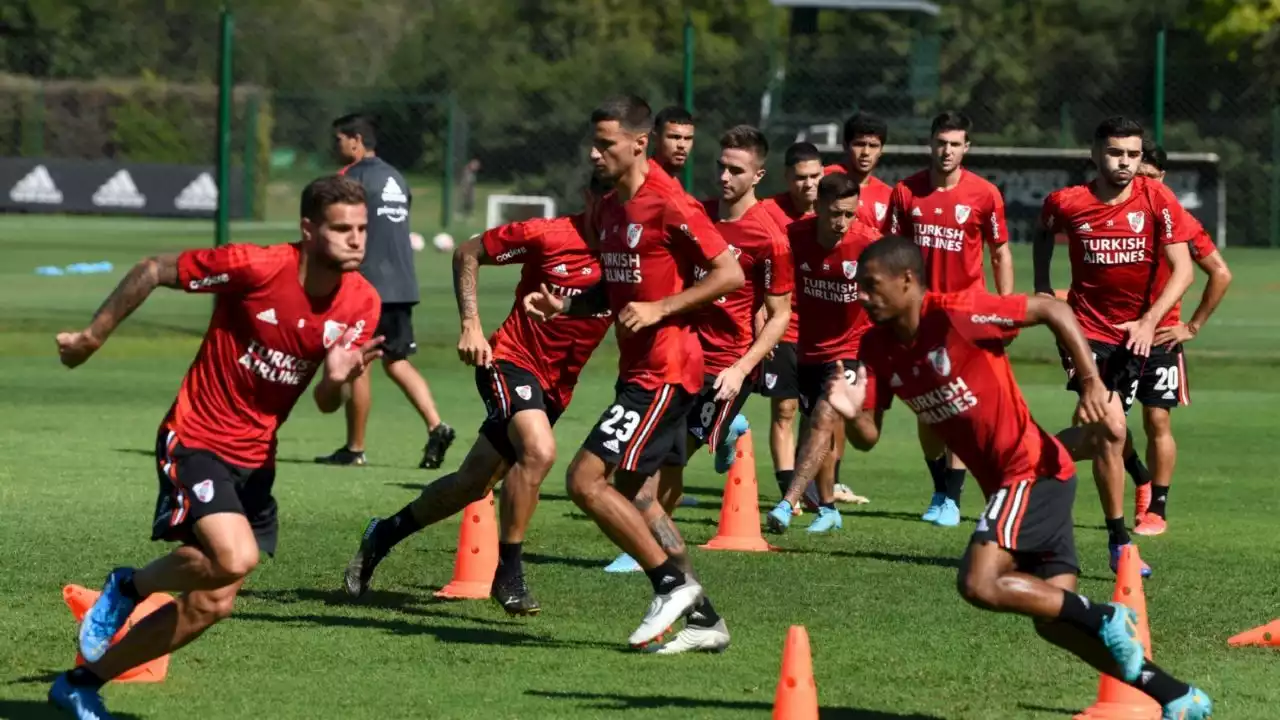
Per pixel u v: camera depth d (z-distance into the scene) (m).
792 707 16.25
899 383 17.62
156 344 59.69
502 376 22.61
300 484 33.88
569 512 31.88
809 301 30.58
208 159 134.38
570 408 47.03
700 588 20.45
